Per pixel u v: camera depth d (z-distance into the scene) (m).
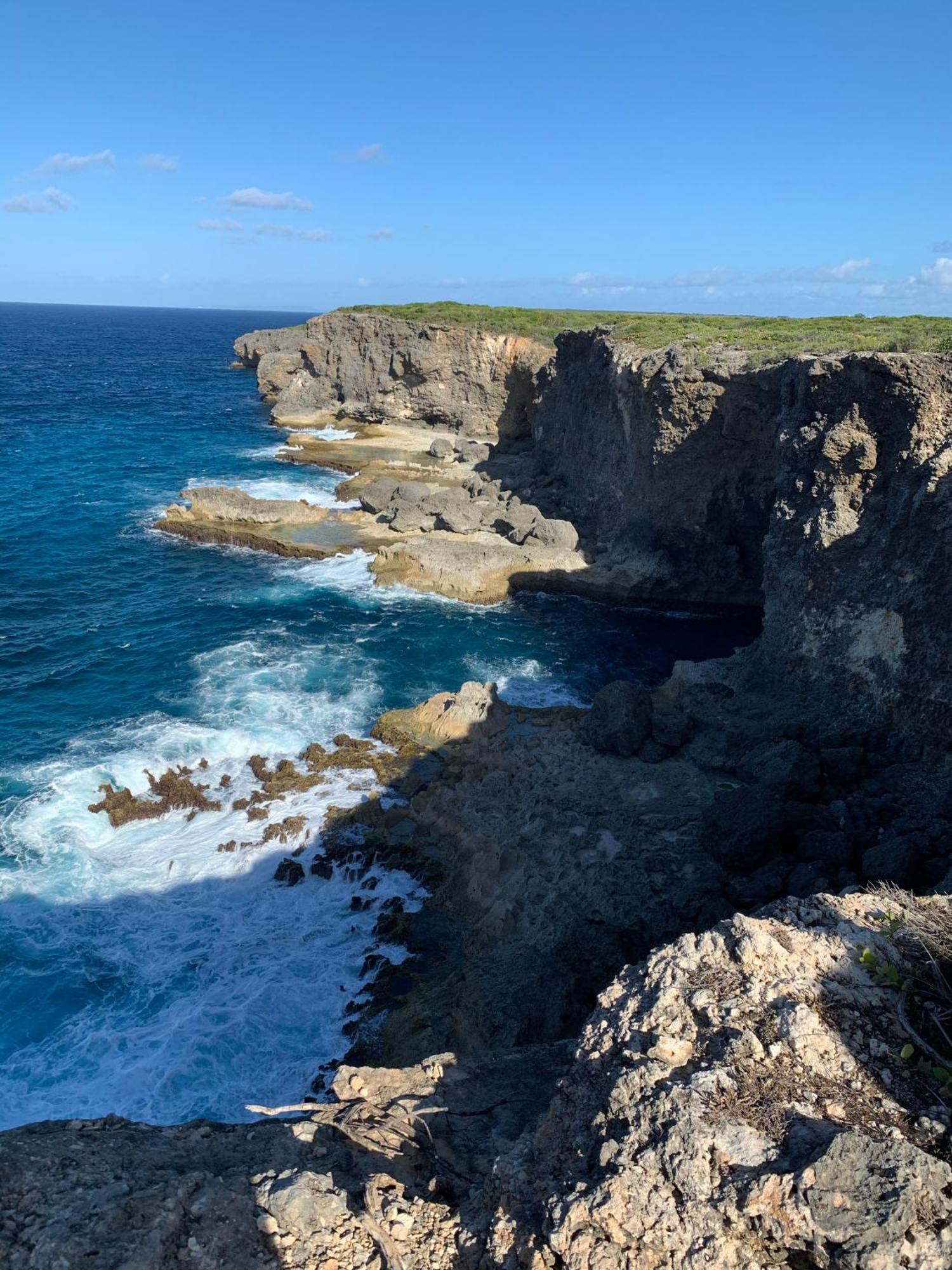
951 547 25.69
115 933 22.64
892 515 29.19
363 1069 11.64
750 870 23.44
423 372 90.50
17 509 62.19
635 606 50.09
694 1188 6.95
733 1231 6.73
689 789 28.22
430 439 89.50
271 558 54.97
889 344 38.78
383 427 94.38
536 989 17.72
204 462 80.00
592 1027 9.25
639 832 25.52
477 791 28.06
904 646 27.27
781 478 35.72
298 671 38.69
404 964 21.48
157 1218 7.85
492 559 51.75
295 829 26.69
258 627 43.53
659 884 23.05
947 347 32.94
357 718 34.59
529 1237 7.28
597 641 44.59
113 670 37.84
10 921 22.84
